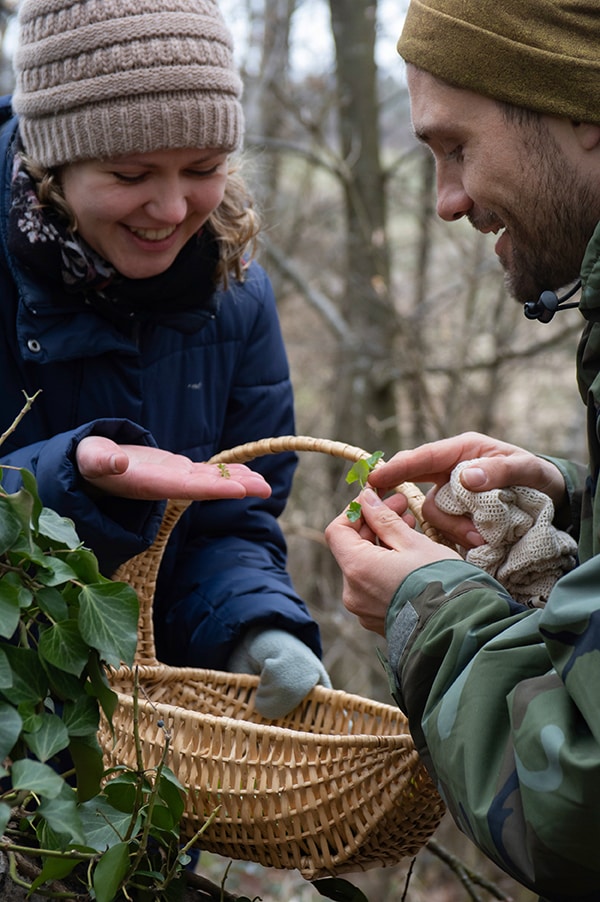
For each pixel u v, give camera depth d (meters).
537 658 1.13
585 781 0.99
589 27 1.30
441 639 1.20
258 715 1.80
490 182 1.37
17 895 1.23
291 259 6.56
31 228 1.68
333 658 5.28
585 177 1.33
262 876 4.29
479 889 3.43
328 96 6.40
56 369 1.78
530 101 1.31
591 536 1.33
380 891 4.53
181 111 1.64
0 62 4.93
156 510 1.61
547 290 1.45
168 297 1.81
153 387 1.88
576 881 1.04
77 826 1.08
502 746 1.10
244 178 2.14
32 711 1.14
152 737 1.47
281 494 2.07
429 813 1.45
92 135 1.64
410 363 5.59
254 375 2.04
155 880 1.29
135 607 1.20
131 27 1.63
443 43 1.36
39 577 1.16
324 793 1.42
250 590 1.86
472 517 1.59
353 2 6.09
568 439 6.14
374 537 1.45
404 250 6.98
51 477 1.53
